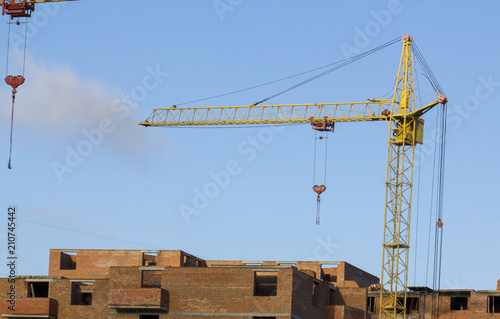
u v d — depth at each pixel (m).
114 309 106.88
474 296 133.38
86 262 135.62
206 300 104.62
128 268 107.50
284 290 103.12
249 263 140.38
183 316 104.75
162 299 104.81
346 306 111.62
